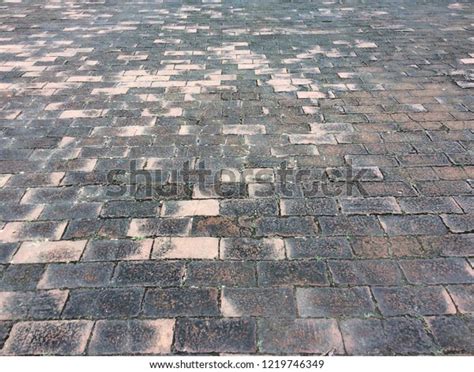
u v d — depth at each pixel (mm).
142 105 4133
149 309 2158
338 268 2363
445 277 2303
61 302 2197
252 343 2014
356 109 4004
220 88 4469
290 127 3727
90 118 3910
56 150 3432
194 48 5586
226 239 2557
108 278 2322
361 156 3307
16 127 3762
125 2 7598
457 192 2900
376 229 2609
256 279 2307
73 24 6527
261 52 5430
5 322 2109
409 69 4852
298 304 2176
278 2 7504
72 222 2697
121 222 2693
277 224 2660
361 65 4988
